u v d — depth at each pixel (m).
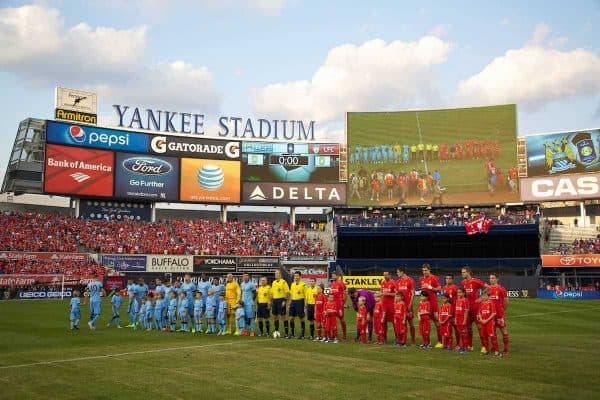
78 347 21.48
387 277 23.27
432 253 71.50
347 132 75.62
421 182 73.50
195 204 75.38
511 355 19.08
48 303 49.97
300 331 27.97
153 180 71.44
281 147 75.50
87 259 63.31
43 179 65.62
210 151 74.00
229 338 24.69
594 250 66.44
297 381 14.62
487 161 72.25
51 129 66.31
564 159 69.75
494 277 20.11
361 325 22.84
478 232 67.19
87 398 12.95
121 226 70.88
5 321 33.34
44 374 15.73
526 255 69.00
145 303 29.86
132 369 16.41
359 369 16.30
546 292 58.41
